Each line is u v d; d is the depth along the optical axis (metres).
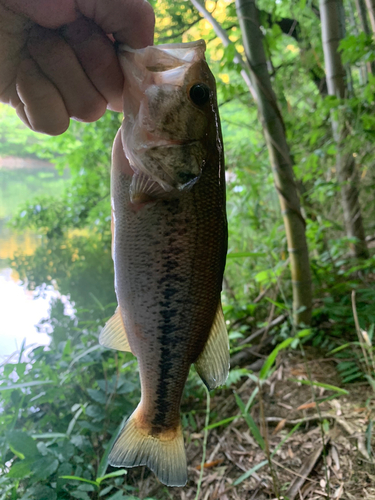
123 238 0.25
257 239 0.79
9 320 0.78
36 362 0.46
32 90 0.24
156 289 0.25
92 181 1.15
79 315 0.79
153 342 0.26
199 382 0.49
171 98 0.23
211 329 0.27
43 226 1.26
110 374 0.51
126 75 0.23
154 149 0.23
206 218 0.25
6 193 2.05
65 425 0.42
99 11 0.22
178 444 0.27
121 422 0.41
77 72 0.24
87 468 0.37
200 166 0.24
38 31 0.23
